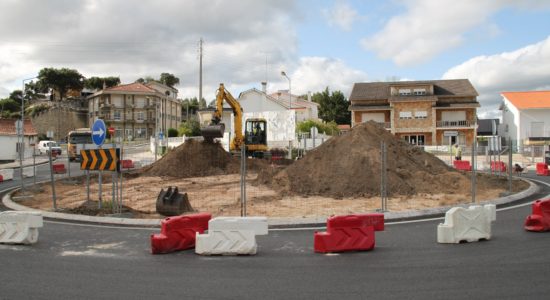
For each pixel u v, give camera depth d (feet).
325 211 42.19
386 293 18.38
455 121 183.11
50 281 20.74
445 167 68.28
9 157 154.40
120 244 28.94
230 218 26.00
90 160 41.16
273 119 138.00
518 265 22.21
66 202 51.24
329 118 280.10
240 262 23.97
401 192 53.52
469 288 18.84
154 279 20.97
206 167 86.79
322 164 60.23
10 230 29.17
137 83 278.05
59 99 310.65
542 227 30.19
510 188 50.39
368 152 59.06
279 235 31.07
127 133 259.60
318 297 18.01
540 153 121.49
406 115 183.62
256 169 91.09
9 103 295.48
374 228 26.30
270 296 18.24
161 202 41.34
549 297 17.54
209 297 18.26
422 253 25.16
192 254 26.07
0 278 21.26
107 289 19.45
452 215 27.55
